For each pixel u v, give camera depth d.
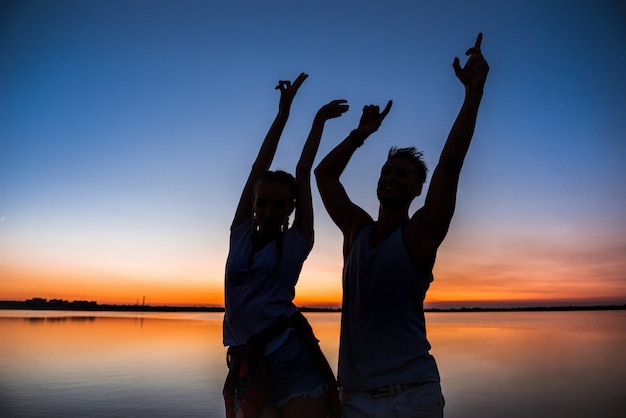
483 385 8.72
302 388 2.01
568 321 41.16
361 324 2.10
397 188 2.20
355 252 2.20
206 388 8.06
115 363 11.05
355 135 2.38
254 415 1.95
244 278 2.10
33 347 14.45
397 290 2.06
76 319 36.75
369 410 2.04
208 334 20.75
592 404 7.24
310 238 2.20
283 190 2.11
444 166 2.09
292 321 2.08
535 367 10.92
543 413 6.73
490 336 20.98
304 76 2.47
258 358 2.00
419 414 1.98
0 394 7.55
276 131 2.39
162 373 9.62
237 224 2.24
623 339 18.89
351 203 2.42
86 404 6.89
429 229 2.09
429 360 2.07
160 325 29.00
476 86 2.09
